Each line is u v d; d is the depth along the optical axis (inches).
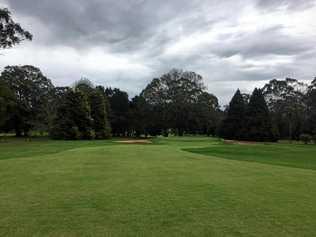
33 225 265.1
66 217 286.8
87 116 2583.7
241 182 469.1
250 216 294.5
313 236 245.1
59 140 2370.8
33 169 582.9
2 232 248.5
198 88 3376.0
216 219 284.0
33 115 3139.8
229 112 3134.8
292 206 331.6
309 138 2741.1
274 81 3912.4
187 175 525.3
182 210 311.7
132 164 665.0
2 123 2635.3
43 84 3272.6
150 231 252.4
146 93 3403.1
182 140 2372.0
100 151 1002.7
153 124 3287.4
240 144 2038.6
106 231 251.9
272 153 1325.0
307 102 3580.2
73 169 583.8
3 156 885.2
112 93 3346.5
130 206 324.5
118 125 3191.4
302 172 597.6
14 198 356.8
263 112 3016.7
